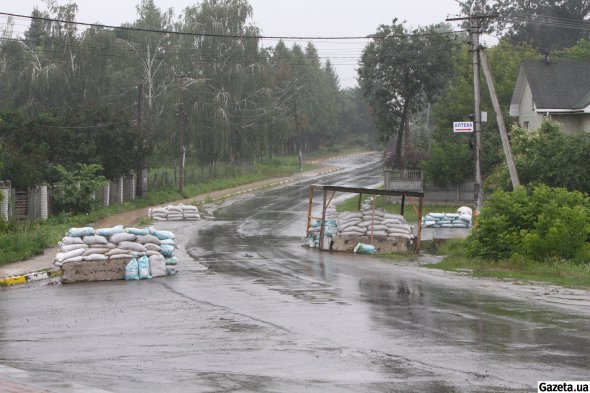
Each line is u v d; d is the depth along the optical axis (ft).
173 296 81.56
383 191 146.72
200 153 349.00
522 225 116.06
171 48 363.76
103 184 218.18
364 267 113.80
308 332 57.62
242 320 63.93
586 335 55.36
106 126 241.35
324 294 81.10
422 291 83.51
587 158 158.30
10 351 52.03
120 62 358.64
